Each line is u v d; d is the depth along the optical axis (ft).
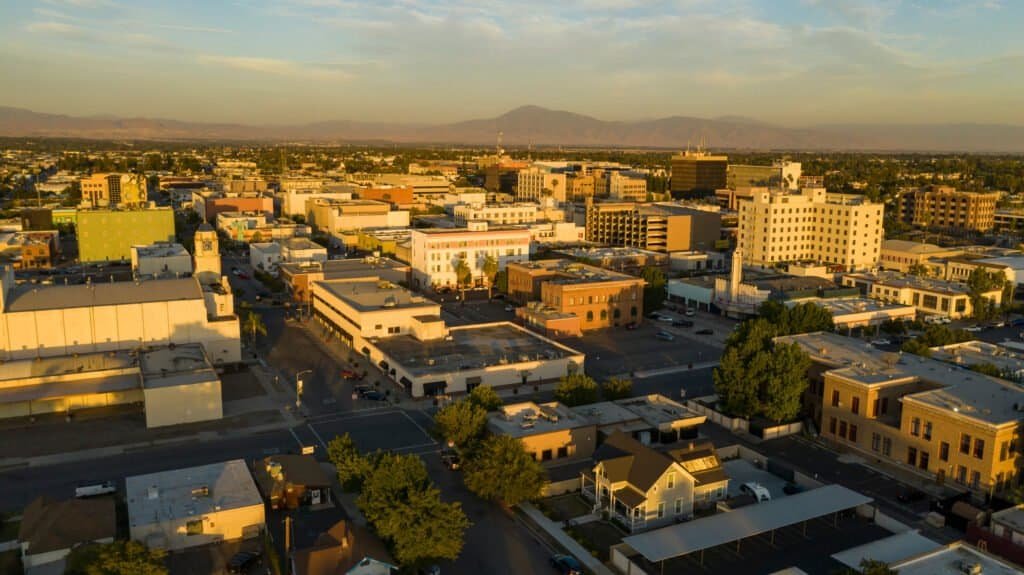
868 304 554.05
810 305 442.09
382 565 209.97
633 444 274.16
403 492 232.32
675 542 223.92
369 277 599.16
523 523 255.91
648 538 226.38
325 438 329.52
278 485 263.70
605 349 481.87
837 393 329.11
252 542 241.14
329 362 443.32
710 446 280.92
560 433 306.55
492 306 607.78
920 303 586.45
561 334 507.30
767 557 233.14
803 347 373.40
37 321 393.50
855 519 258.57
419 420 351.67
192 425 343.05
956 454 283.18
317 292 547.49
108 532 227.20
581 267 605.31
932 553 197.67
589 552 236.02
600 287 533.14
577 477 289.53
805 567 226.99
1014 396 304.09
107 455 309.42
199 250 548.31
